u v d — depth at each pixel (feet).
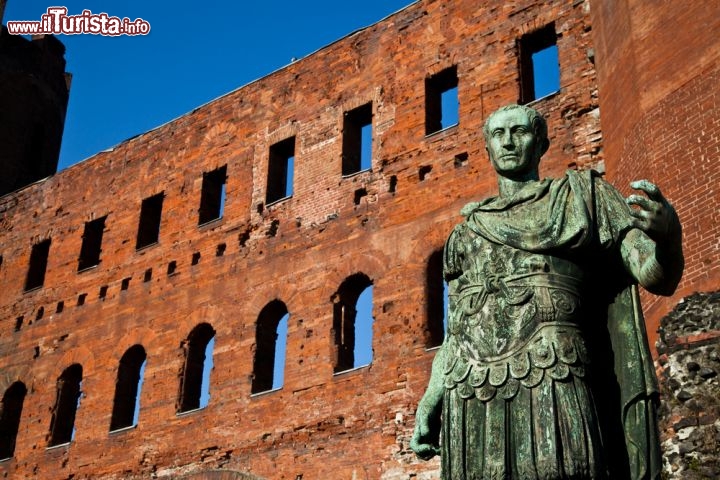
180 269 93.20
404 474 68.95
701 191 52.85
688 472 45.78
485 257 19.31
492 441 17.62
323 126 89.04
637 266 17.81
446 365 19.04
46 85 150.92
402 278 76.23
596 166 70.13
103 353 95.30
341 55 90.84
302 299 81.97
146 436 86.63
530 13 79.46
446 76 83.56
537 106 75.41
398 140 82.64
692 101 55.52
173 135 102.01
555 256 18.81
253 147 93.91
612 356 18.44
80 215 106.93
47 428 96.17
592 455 16.97
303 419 76.59
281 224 87.30
